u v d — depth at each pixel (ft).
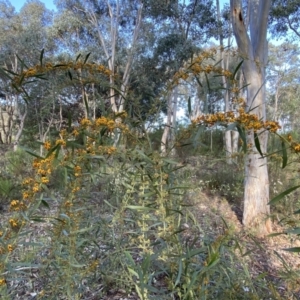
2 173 14.12
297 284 4.62
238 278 4.54
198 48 38.86
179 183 4.57
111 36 41.93
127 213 5.60
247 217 10.84
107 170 4.19
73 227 3.71
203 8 38.65
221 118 3.18
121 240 5.03
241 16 10.81
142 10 41.65
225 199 12.89
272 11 29.86
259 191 10.75
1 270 3.00
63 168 3.54
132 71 39.01
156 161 3.56
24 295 5.43
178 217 4.86
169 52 38.63
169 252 3.85
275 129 3.03
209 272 3.85
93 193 4.85
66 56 41.73
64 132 3.28
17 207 2.96
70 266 3.84
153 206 4.01
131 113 4.23
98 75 4.35
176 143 3.67
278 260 7.88
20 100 39.73
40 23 46.11
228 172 13.70
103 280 5.55
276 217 9.97
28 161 14.33
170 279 4.12
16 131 50.19
